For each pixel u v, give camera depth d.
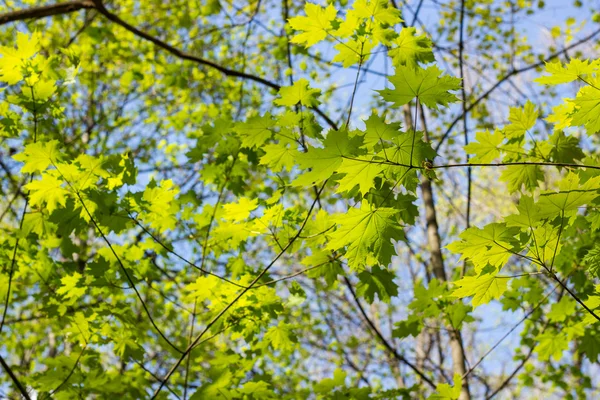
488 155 2.41
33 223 2.85
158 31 7.68
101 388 3.00
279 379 6.20
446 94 1.75
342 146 1.70
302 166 1.75
